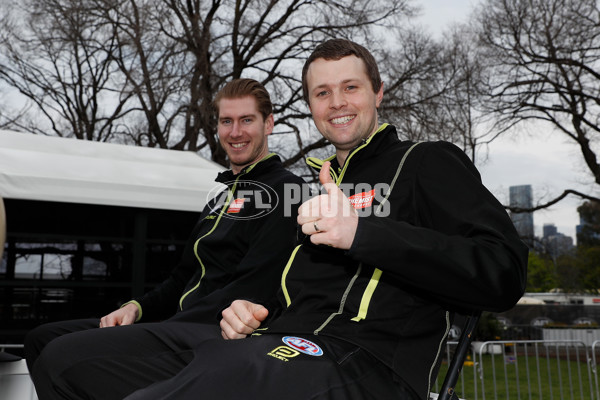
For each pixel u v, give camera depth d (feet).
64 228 23.03
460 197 3.74
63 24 50.39
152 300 6.48
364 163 4.41
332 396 3.06
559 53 56.24
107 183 17.79
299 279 3.98
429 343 3.75
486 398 25.90
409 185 3.97
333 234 3.26
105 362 3.88
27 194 16.71
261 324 4.13
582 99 58.65
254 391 2.95
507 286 3.41
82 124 59.67
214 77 49.88
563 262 126.82
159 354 4.06
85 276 23.11
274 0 52.54
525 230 62.28
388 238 3.30
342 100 4.58
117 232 23.84
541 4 54.95
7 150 17.65
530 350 43.19
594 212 98.99
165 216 24.64
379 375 3.39
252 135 6.98
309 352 3.32
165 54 48.60
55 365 3.90
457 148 4.09
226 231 6.08
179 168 19.94
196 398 2.89
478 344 41.70
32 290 22.24
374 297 3.68
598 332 62.59
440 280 3.35
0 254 2.23
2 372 6.57
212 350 3.33
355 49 4.64
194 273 6.73
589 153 59.52
